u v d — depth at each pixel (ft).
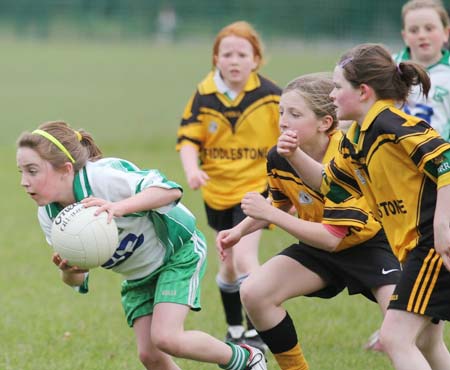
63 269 37.52
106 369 46.68
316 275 41.09
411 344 34.71
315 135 41.14
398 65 36.70
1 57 282.15
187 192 104.99
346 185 38.88
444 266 34.40
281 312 41.06
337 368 46.78
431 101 56.03
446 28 57.26
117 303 61.31
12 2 324.39
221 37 57.00
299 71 216.33
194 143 57.26
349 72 36.52
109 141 147.84
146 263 39.14
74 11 322.14
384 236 41.27
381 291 40.52
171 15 307.37
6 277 68.49
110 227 36.17
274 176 42.45
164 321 37.96
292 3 260.01
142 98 201.77
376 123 35.58
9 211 96.32
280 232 83.51
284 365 41.73
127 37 318.24
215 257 75.77
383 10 239.09
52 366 47.09
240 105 56.80
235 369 39.68
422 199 35.06
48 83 230.68
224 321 57.06
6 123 168.86
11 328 54.65
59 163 36.45
